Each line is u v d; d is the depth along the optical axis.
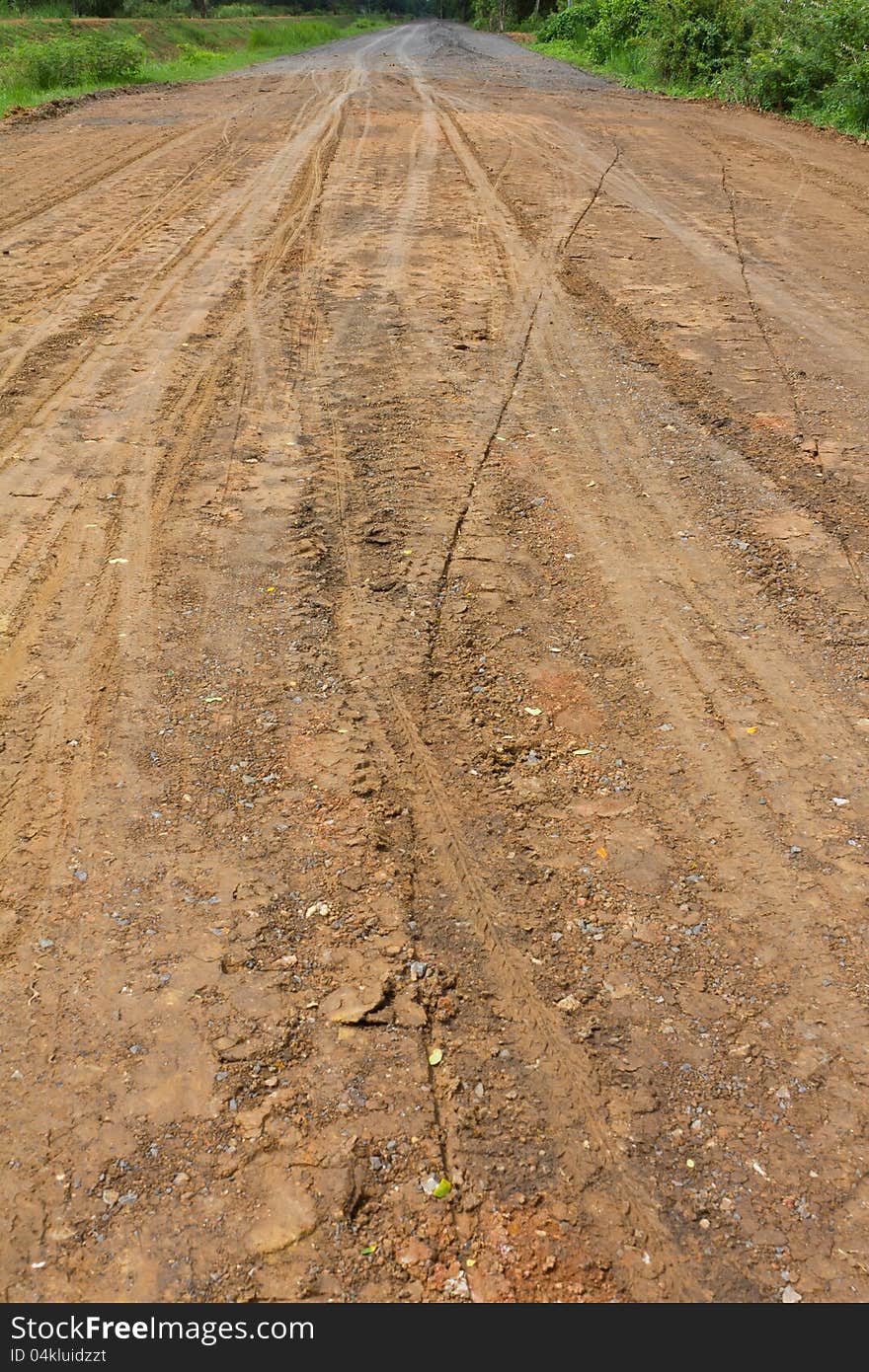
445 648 4.75
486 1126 2.84
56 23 36.94
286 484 6.14
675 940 3.38
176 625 4.86
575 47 36.19
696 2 23.20
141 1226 2.58
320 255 10.56
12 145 17.03
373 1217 2.62
